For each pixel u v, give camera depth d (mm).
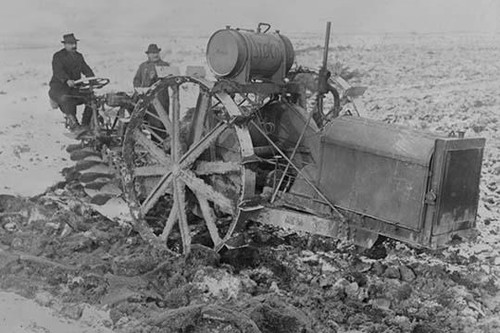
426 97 16328
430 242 5223
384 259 6562
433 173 5211
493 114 14523
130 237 6887
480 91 17016
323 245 6906
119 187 8070
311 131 6574
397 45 23938
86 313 5355
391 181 5410
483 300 6070
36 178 9180
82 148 9031
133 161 7000
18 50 19172
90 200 8008
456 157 5246
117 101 7840
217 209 6895
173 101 6484
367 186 5570
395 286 5922
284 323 5164
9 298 5602
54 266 5922
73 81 8891
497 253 7160
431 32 26766
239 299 5551
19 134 11953
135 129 6840
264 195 6301
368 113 14578
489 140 12344
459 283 6305
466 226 5480
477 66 20547
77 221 7102
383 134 5570
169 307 5527
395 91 17078
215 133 6258
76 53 9609
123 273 6059
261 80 6762
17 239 6629
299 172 6082
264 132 6602
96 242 6695
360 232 5633
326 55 6465
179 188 6547
